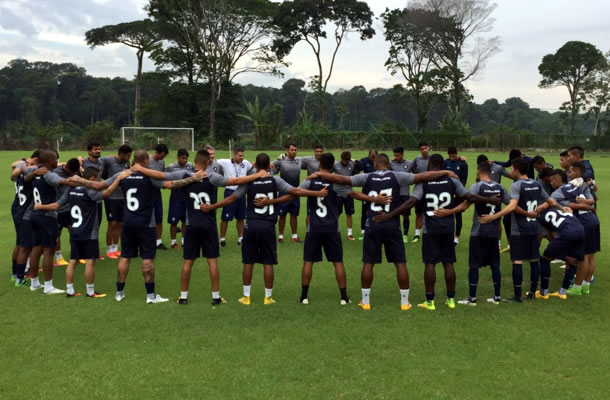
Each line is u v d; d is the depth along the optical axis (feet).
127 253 20.07
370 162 32.24
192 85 184.44
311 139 165.17
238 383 13.23
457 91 187.93
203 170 19.77
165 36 179.52
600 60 188.55
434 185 19.29
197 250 19.97
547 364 14.40
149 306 19.53
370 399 12.46
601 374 13.84
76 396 12.60
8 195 51.11
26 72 330.75
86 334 16.51
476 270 20.01
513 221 20.45
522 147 173.06
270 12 169.78
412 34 187.73
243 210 31.86
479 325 17.52
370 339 16.16
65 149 149.28
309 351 15.19
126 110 344.90
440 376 13.66
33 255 21.48
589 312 19.07
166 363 14.38
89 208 20.40
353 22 201.16
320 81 204.85
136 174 19.66
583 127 284.82
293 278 24.03
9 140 154.51
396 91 201.16
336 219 19.95
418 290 22.27
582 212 21.22
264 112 172.04
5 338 16.19
